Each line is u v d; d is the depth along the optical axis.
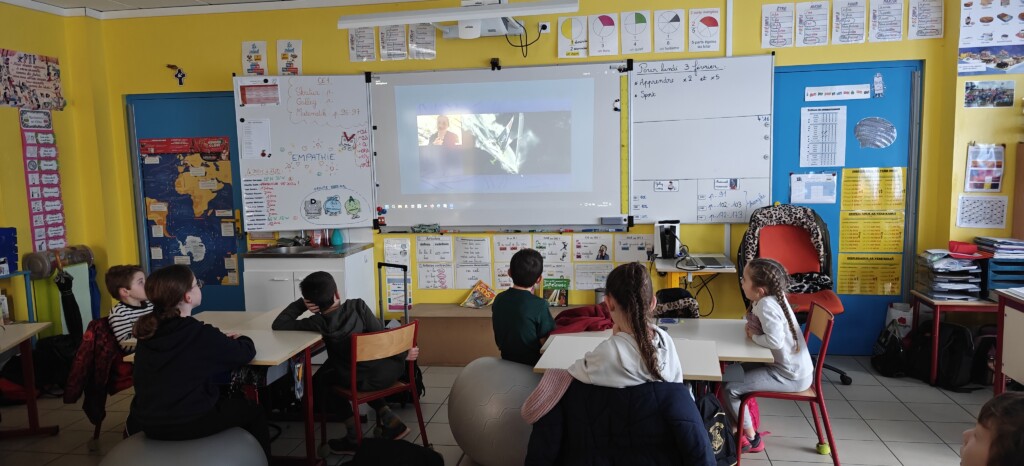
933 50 4.18
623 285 1.77
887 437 3.21
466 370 2.90
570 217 4.67
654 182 4.54
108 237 5.07
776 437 3.23
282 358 2.57
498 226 4.77
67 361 4.10
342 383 2.97
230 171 5.06
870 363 4.34
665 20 4.42
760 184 4.41
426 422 3.50
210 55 4.93
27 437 3.45
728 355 2.52
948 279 3.87
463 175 4.76
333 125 4.78
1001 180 4.03
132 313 3.20
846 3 4.23
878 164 4.34
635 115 4.50
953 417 3.44
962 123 4.05
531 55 4.60
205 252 5.19
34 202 4.64
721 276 4.55
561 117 4.60
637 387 1.69
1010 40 3.94
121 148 5.13
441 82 4.70
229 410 2.53
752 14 4.34
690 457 1.61
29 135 4.60
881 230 4.39
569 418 1.72
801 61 4.32
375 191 4.85
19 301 4.48
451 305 4.80
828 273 4.08
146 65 5.01
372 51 4.77
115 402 3.95
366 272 4.83
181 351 2.37
